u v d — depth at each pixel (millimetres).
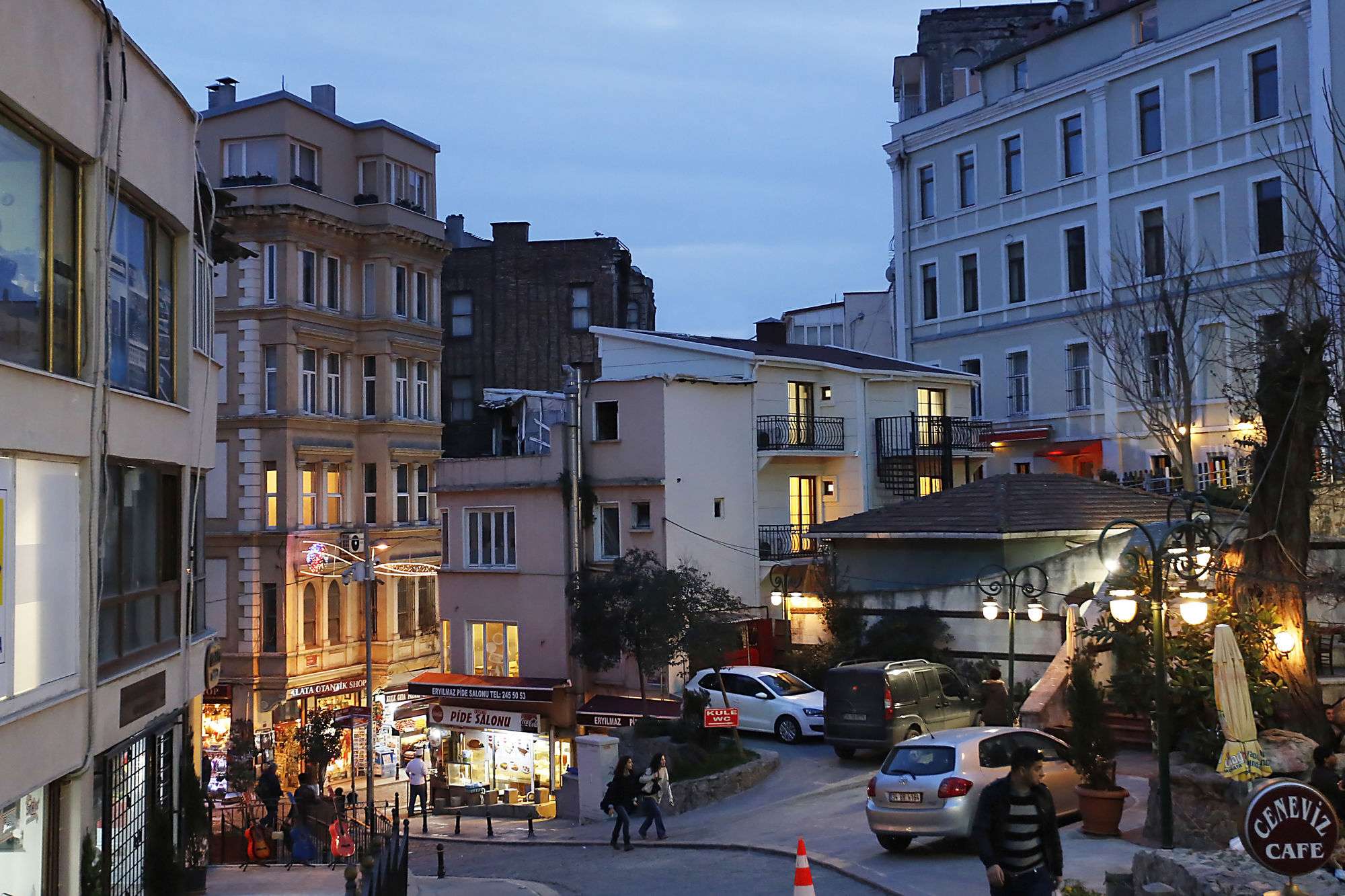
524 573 37500
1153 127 41156
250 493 42031
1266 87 37375
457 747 37906
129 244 14016
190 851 16516
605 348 42906
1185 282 33844
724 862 17797
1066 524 30516
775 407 39812
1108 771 16172
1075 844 15352
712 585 35562
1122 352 36312
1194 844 14414
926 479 41906
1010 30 55906
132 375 14070
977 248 48000
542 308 61062
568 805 27000
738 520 37625
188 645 16109
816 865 16422
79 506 12320
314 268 43562
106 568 13203
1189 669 15602
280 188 41812
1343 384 22250
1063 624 28641
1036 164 45406
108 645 13242
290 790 37562
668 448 35562
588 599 32469
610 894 16062
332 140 45062
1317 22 35344
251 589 41906
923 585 32906
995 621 30047
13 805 11250
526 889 17094
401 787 40719
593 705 33656
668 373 39656
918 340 50594
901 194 51500
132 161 13695
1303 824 7688
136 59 13836
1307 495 16266
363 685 44781
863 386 41094
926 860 15758
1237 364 34188
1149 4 41531
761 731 30156
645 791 21188
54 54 11547
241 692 41812
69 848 12227
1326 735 15711
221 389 42406
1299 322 23844
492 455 41219
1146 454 41031
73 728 12039
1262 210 37250
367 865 18875
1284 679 15742
